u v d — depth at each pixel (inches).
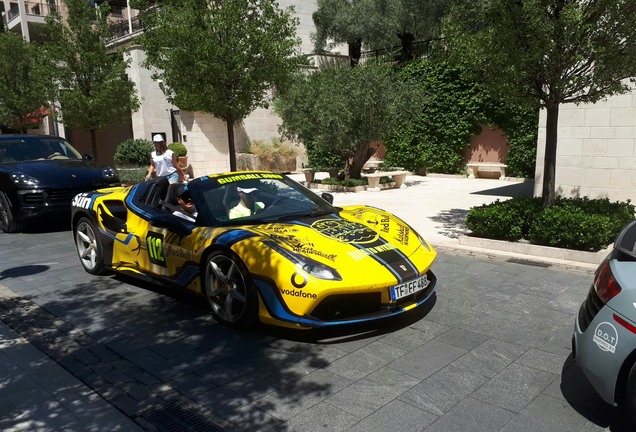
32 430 116.2
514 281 215.8
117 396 130.1
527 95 264.7
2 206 348.2
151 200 220.7
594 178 368.2
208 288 175.9
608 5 223.9
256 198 201.9
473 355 147.6
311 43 982.4
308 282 147.0
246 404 124.2
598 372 108.0
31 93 679.1
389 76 574.6
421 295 170.2
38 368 147.1
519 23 242.7
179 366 145.6
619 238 120.0
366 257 158.9
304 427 113.5
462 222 354.9
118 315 187.9
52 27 535.5
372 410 119.6
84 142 971.3
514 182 625.6
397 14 820.6
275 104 601.6
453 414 117.2
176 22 376.8
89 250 240.7
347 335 162.9
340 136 553.9
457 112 678.5
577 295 196.9
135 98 593.0
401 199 480.4
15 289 222.2
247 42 373.7
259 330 169.8
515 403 121.7
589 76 246.8
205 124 700.0
